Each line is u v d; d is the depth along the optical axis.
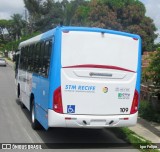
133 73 9.72
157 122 12.83
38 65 11.22
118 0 33.84
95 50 9.37
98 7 33.34
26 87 13.90
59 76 9.16
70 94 9.23
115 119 9.51
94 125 9.37
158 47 12.75
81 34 9.27
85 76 9.30
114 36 9.52
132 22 34.62
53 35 9.40
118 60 9.55
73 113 9.26
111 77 9.50
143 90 16.17
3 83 29.16
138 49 9.77
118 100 9.59
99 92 9.41
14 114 14.44
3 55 110.00
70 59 9.21
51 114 9.19
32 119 11.85
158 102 13.95
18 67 17.02
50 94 9.23
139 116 13.77
